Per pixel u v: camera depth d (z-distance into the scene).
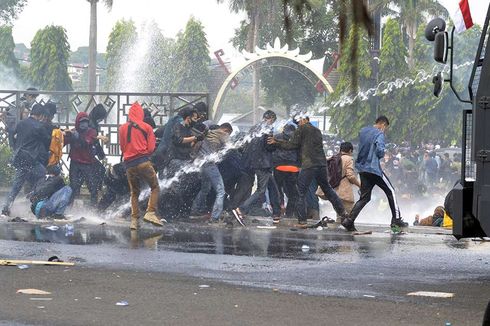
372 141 18.41
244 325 8.40
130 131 17.78
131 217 19.09
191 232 17.73
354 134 64.69
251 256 13.91
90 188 21.23
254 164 19.83
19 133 20.55
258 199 20.28
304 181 19.12
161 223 18.28
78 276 11.39
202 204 20.11
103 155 21.78
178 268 12.38
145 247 14.89
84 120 21.14
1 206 22.41
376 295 10.28
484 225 8.65
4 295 9.83
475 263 13.39
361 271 12.35
